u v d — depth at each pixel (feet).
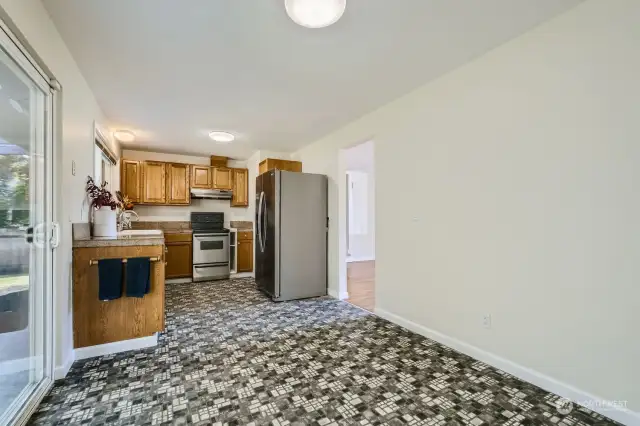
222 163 18.90
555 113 6.16
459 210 8.09
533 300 6.50
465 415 5.45
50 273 6.38
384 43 6.95
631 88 5.19
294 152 17.61
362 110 11.14
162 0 5.55
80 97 8.13
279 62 7.77
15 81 5.26
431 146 8.92
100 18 6.04
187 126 12.87
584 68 5.74
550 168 6.24
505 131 7.03
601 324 5.51
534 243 6.50
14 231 5.33
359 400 5.86
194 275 16.76
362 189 25.75
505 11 5.91
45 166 6.29
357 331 9.48
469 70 7.84
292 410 5.54
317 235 13.98
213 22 6.18
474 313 7.70
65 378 6.56
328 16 5.28
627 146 5.23
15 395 5.34
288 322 10.30
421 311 9.23
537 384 6.38
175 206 18.04
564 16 6.01
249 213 19.44
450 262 8.33
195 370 6.97
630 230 5.20
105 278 7.61
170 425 5.12
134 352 7.88
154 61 7.69
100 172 11.76
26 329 5.69
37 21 5.43
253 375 6.76
